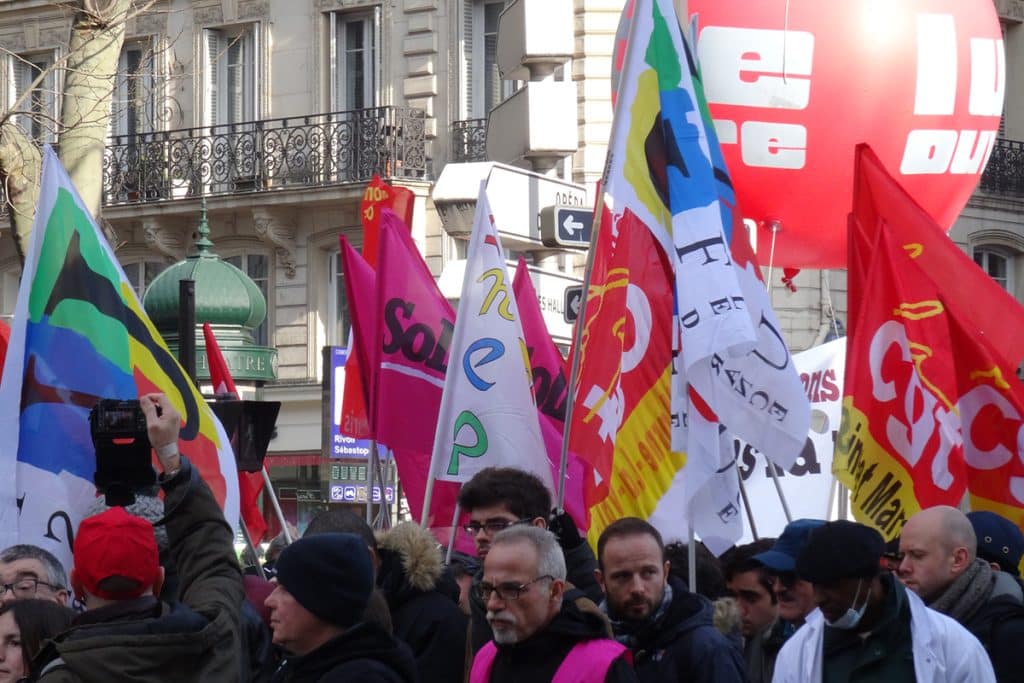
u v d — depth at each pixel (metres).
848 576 7.62
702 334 9.96
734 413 10.14
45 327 9.74
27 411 9.63
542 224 13.34
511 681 7.47
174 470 7.49
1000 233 41.41
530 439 11.11
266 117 40.81
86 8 19.17
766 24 15.77
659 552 8.36
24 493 9.52
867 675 7.75
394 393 11.73
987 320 12.07
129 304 10.01
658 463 10.36
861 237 12.13
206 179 41.09
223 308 21.34
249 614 9.05
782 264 17.06
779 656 8.02
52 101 42.38
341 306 40.59
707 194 10.28
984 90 16.78
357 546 7.02
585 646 7.38
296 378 40.72
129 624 6.84
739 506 10.07
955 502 11.41
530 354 12.77
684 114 10.48
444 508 11.63
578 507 12.23
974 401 11.17
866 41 15.84
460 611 9.04
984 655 7.81
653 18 10.61
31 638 7.98
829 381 14.02
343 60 40.31
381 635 6.99
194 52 41.38
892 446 11.35
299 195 39.91
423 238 39.16
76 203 9.95
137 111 41.91
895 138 16.31
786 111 15.87
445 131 39.03
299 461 40.56
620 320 10.51
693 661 8.21
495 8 38.84
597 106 35.44
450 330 11.95
